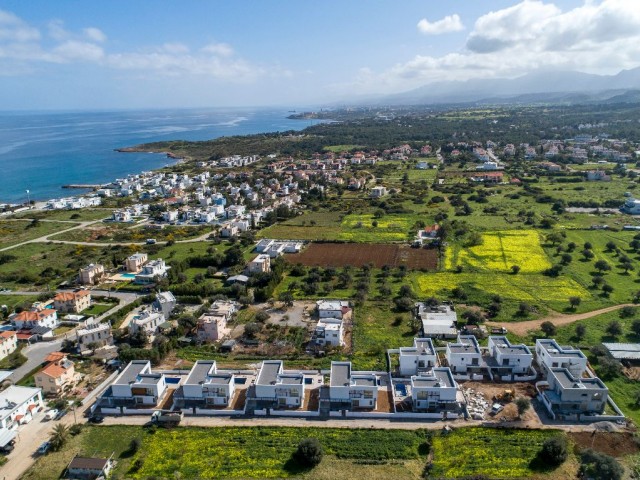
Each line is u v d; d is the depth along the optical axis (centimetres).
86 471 7662
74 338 12388
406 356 10319
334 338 11688
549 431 8525
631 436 8262
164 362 11156
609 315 12769
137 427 8931
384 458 7994
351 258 18300
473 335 11538
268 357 11269
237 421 9050
